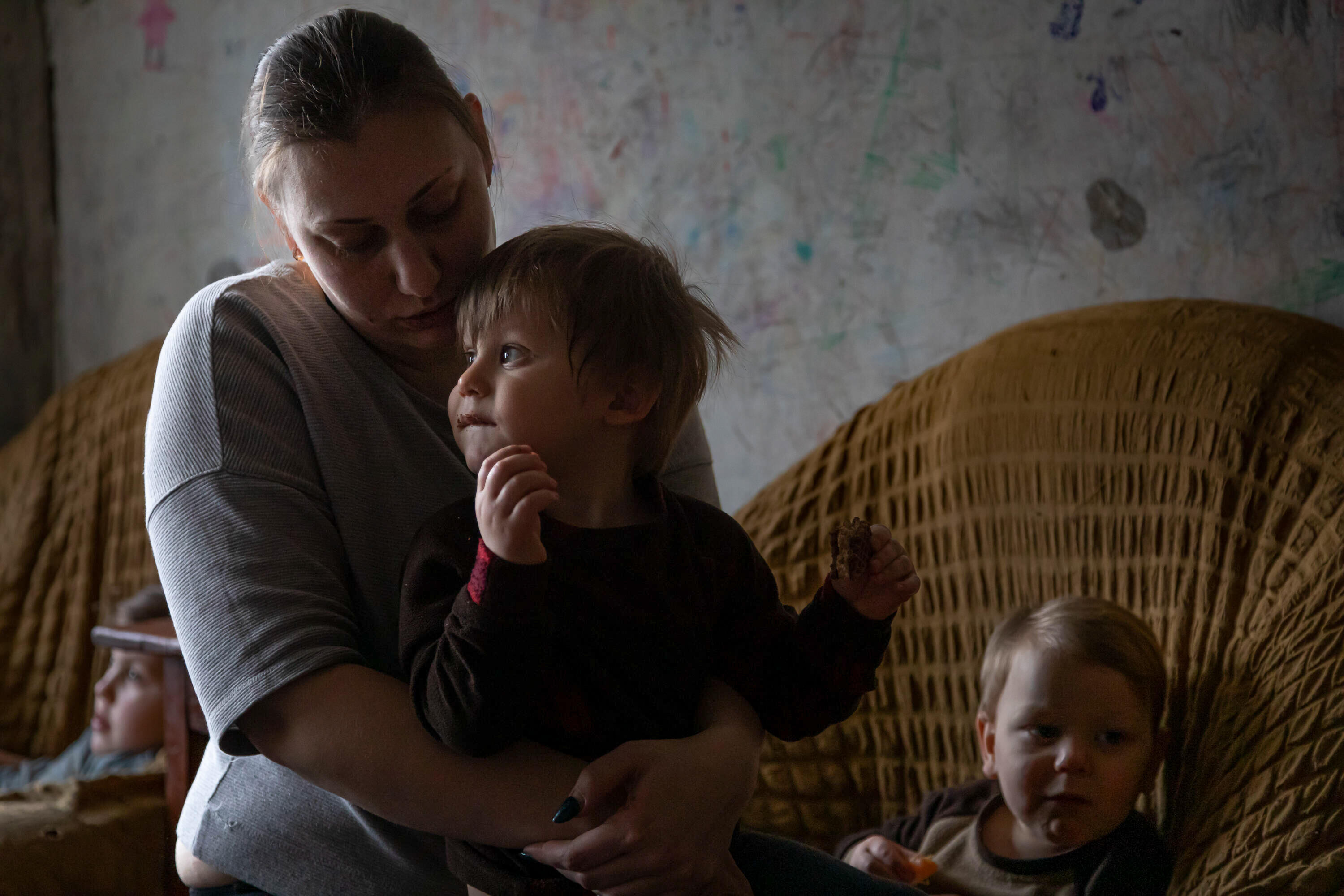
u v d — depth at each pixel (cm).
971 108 224
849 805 199
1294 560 169
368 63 95
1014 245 222
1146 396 192
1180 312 200
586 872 85
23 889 167
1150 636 171
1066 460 197
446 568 90
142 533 285
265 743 90
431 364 110
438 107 97
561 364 94
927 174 229
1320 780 148
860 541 99
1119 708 160
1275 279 201
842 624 100
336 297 101
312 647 90
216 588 91
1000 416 206
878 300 236
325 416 101
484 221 104
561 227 102
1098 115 213
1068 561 193
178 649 171
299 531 96
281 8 295
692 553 99
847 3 234
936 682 201
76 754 255
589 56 262
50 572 294
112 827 180
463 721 81
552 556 91
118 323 330
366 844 100
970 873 167
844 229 238
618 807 87
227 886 107
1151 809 170
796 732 102
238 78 303
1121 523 189
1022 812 163
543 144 268
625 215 260
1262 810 152
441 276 100
